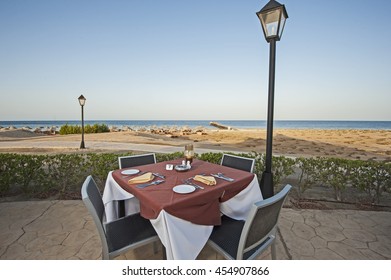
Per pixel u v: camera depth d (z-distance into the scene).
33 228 2.29
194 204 1.43
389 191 2.91
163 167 2.34
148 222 1.72
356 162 3.13
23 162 3.23
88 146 9.23
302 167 3.34
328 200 3.18
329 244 2.06
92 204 1.36
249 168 2.63
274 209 1.37
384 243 2.08
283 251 1.95
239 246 1.27
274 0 2.37
